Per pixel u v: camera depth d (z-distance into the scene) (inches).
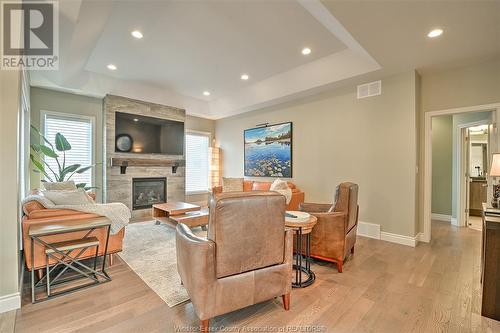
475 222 200.5
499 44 115.0
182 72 183.8
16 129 79.5
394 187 151.9
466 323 71.5
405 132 147.8
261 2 103.7
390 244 145.6
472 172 226.2
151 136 229.6
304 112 201.8
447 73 144.8
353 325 70.4
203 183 286.8
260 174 240.1
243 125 261.1
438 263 116.0
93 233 103.0
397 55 126.5
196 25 121.3
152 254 125.2
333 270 107.8
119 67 174.6
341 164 177.5
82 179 204.1
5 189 77.6
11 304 76.8
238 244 66.3
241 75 189.5
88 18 93.0
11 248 77.7
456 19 95.4
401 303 81.8
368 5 87.0
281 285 75.0
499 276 72.8
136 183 221.6
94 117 209.0
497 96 130.1
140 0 102.5
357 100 168.7
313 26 122.0
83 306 79.0
